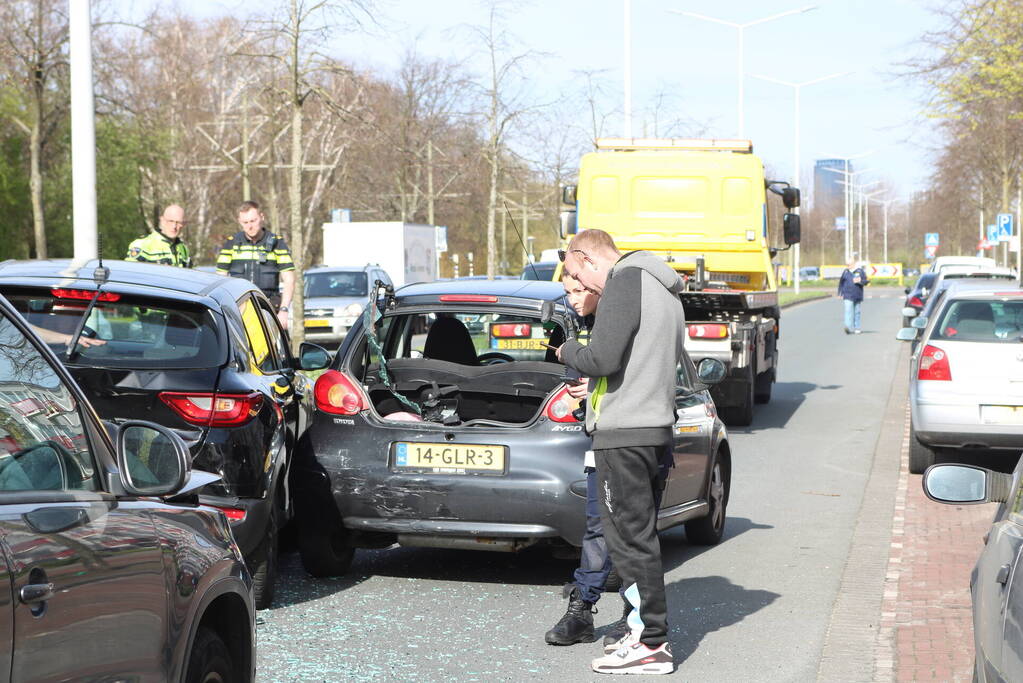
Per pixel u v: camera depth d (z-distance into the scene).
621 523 5.82
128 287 6.50
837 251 121.00
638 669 5.87
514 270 55.78
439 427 7.18
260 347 7.35
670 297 5.80
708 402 8.63
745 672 5.96
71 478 3.21
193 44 44.81
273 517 6.79
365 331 7.52
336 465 7.26
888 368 24.64
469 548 7.24
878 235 125.25
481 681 5.71
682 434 7.95
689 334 15.30
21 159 41.84
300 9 21.48
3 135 41.38
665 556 8.57
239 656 4.05
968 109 21.80
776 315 18.39
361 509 7.22
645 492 5.80
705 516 8.75
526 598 7.32
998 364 11.30
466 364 8.11
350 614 6.87
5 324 3.22
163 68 43.69
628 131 35.44
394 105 41.78
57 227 43.75
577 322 7.58
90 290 6.41
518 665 5.99
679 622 6.88
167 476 3.44
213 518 3.92
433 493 7.10
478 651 6.21
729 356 15.23
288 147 38.38
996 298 11.63
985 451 12.95
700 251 17.47
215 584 3.72
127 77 37.19
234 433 6.31
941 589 7.50
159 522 3.49
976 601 4.04
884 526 9.50
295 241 22.38
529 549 8.68
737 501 10.71
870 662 6.09
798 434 15.14
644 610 5.86
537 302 7.53
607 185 17.61
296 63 21.78
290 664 5.89
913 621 6.79
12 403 3.08
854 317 35.88
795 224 18.36
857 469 12.45
